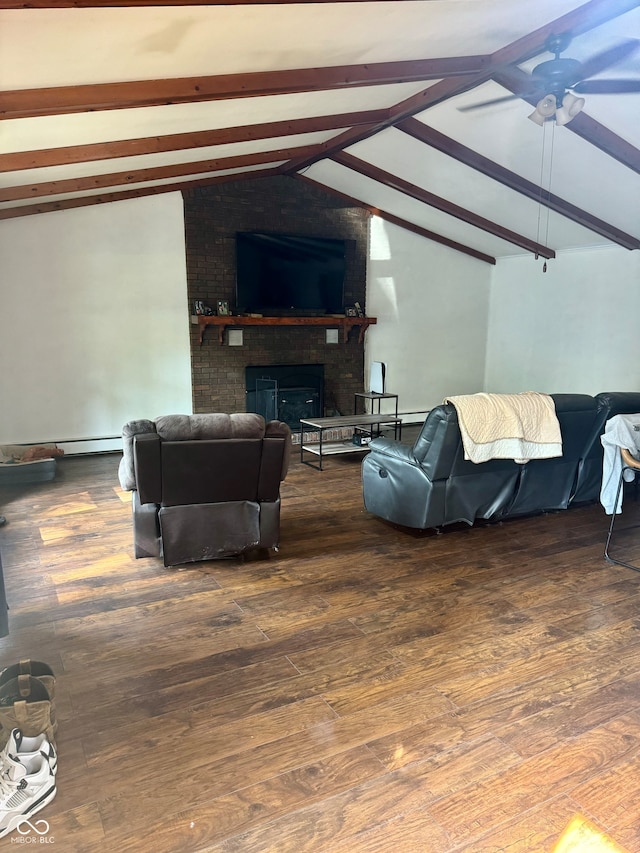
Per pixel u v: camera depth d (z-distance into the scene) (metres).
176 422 3.06
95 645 2.57
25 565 3.42
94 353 6.19
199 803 1.73
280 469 3.30
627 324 7.20
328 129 4.76
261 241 6.75
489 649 2.55
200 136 4.27
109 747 1.95
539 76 3.39
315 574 3.30
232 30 2.56
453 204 7.06
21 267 5.72
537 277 8.24
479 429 3.50
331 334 7.60
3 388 5.84
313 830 1.63
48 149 3.80
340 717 2.11
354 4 2.62
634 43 2.98
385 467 3.92
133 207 6.12
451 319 8.66
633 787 1.79
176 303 6.51
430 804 1.72
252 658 2.47
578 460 4.17
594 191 5.95
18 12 1.93
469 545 3.74
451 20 3.19
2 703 1.89
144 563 3.45
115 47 2.43
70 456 6.22
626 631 2.70
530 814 1.69
